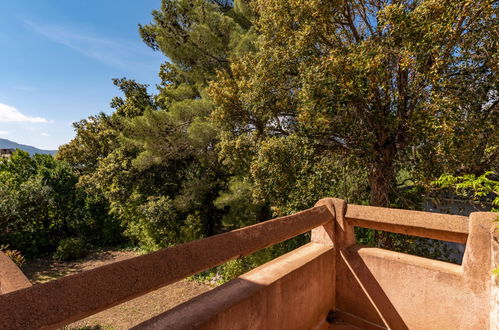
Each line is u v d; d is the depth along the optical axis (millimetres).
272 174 6031
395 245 5988
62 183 13391
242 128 7898
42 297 658
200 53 10266
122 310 7512
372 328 1710
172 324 914
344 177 6258
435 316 1467
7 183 11914
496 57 4066
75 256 11734
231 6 11688
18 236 11438
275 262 1569
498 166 4992
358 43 5492
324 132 5598
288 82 6430
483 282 1305
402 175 6793
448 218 1435
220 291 1187
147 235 11414
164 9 10180
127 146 10953
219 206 9922
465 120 4223
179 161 11734
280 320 1373
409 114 5219
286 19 5637
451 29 3975
